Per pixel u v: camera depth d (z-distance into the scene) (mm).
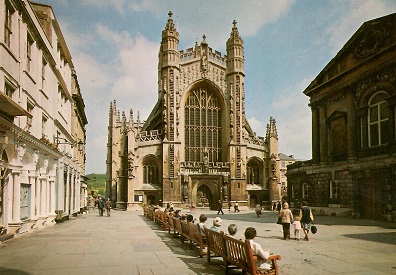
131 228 24328
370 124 31797
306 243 16266
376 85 30734
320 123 38656
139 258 12430
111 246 15367
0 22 15727
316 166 38688
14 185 17781
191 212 53438
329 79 36969
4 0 16375
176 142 60812
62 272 10227
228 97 64750
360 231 21219
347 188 33406
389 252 13602
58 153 27047
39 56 23047
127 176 61344
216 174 61812
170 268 10750
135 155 61781
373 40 30969
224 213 50250
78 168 43438
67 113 35844
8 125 15586
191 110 64375
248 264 8625
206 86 65375
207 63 64812
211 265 11234
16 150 17156
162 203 59531
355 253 13406
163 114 61719
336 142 36344
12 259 12273
